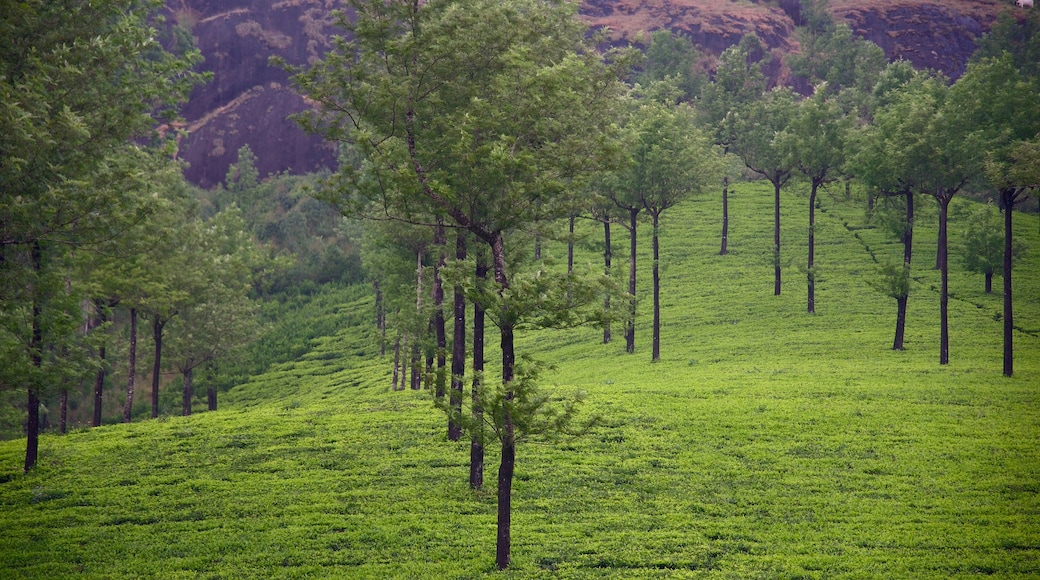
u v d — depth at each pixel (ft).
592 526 87.97
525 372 72.54
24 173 84.43
